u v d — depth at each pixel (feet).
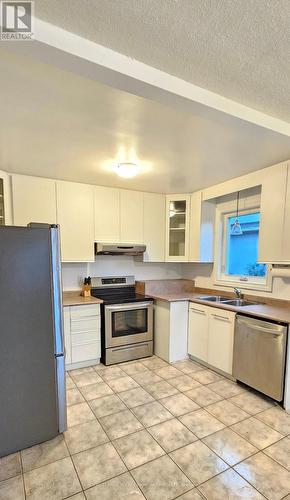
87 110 4.88
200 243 11.59
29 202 9.40
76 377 9.31
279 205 7.87
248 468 5.34
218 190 10.40
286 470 5.30
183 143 6.38
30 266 5.86
